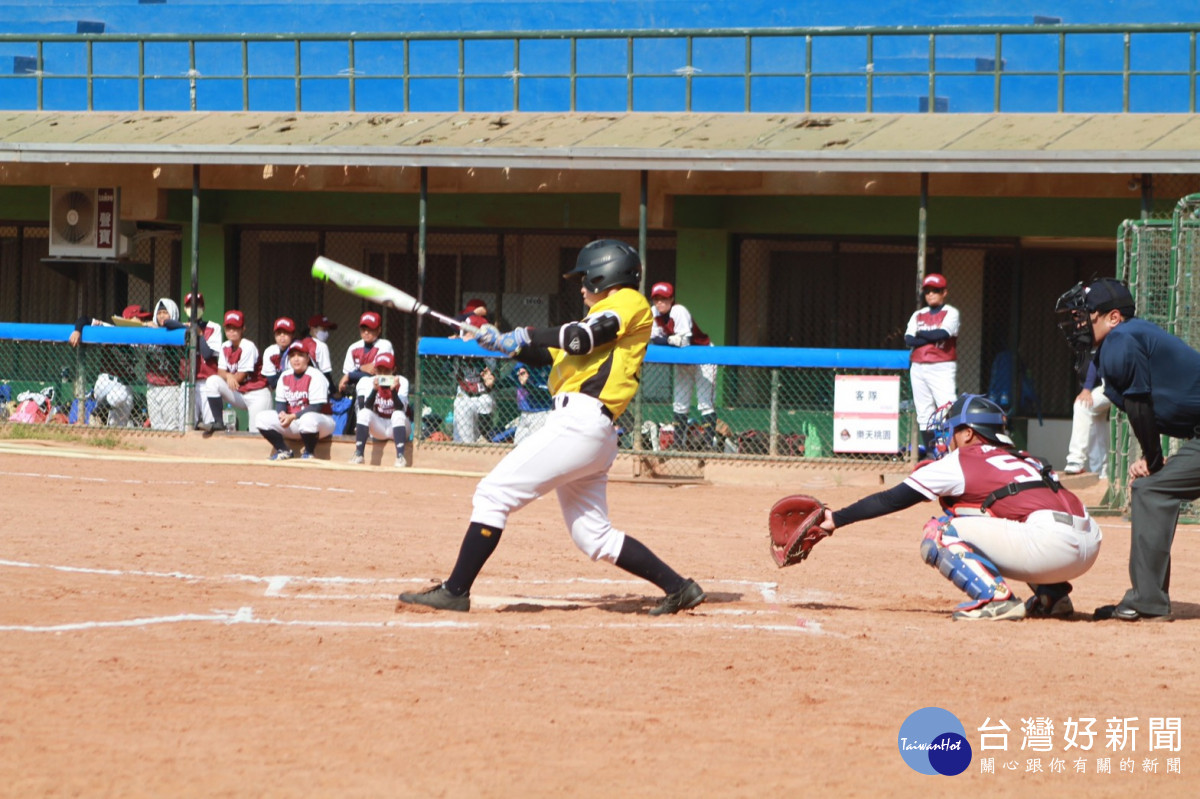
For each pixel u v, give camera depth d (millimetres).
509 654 10453
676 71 33375
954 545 12500
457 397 28906
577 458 11922
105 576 14195
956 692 9570
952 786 7539
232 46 44750
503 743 8031
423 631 11305
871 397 26844
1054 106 37375
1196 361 12359
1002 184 29781
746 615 12570
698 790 7289
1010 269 31547
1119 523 21922
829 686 9656
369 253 34688
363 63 44562
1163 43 37781
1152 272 22078
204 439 29719
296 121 34031
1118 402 12656
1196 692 9750
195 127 33938
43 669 9570
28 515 18672
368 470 27406
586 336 11398
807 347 32312
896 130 30078
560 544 17875
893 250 31828
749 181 30656
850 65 40312
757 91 39438
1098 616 12844
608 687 9453
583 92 41281
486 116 33531
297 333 34844
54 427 30438
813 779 7547
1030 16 39438
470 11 44188
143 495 21859
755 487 26844
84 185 33750
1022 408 31859
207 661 9938
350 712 8625
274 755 7691
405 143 31469
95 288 35625
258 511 20344
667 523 21172
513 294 34000
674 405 27953
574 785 7309
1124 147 27328
